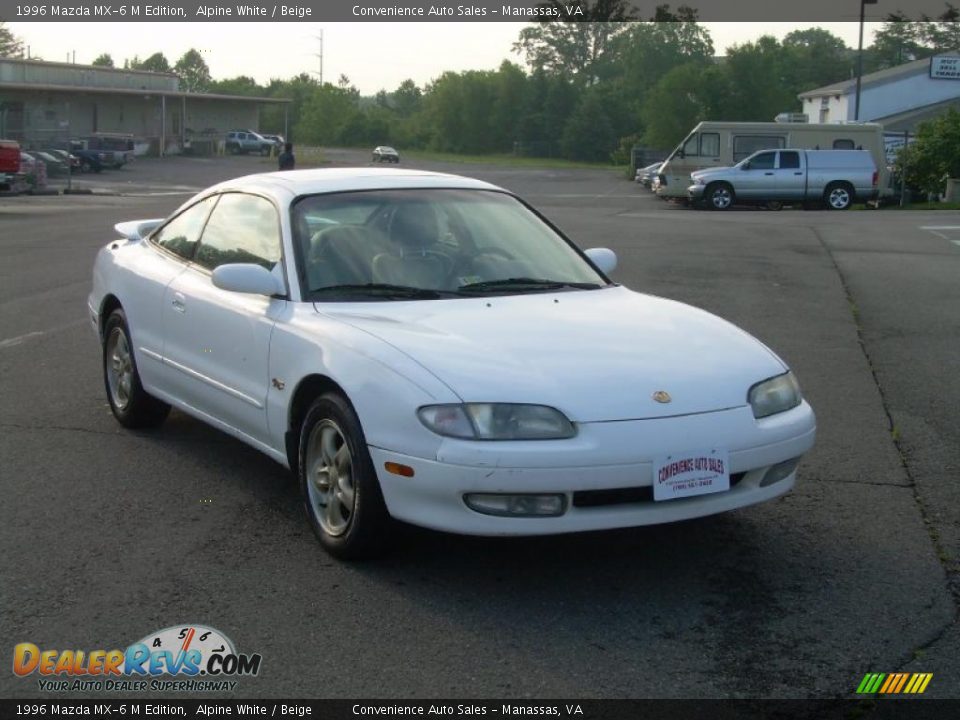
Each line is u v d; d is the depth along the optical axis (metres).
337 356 4.44
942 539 4.89
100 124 64.31
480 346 4.36
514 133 102.81
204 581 4.37
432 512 4.07
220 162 63.78
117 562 4.55
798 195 31.06
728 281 13.51
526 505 3.99
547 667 3.68
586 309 4.96
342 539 4.48
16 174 26.45
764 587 4.34
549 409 4.02
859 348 9.29
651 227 22.34
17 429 6.54
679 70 76.19
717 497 4.22
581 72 133.38
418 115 109.06
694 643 3.86
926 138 34.78
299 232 5.19
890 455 6.18
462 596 4.23
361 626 3.97
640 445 4.01
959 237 20.17
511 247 5.51
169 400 5.97
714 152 33.25
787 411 4.48
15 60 58.06
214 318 5.38
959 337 9.80
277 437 4.92
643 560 4.61
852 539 4.88
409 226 5.39
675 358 4.43
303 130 105.62
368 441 4.23
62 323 9.99
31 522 5.01
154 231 6.61
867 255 16.83
